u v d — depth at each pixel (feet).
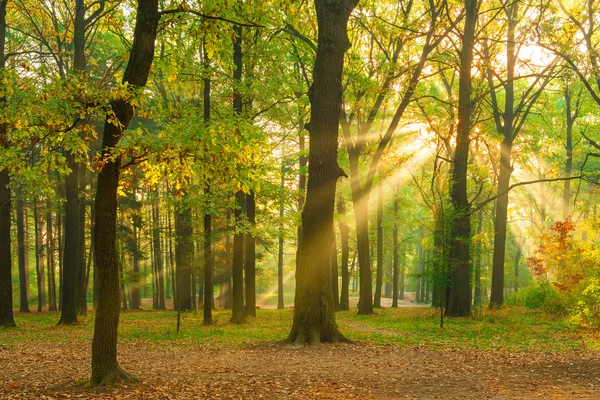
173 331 59.21
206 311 68.95
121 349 44.57
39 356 40.63
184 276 113.19
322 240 46.78
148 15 28.43
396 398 26.02
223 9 31.71
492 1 88.48
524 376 31.50
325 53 47.32
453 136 94.17
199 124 25.17
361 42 91.25
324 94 47.26
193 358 39.19
